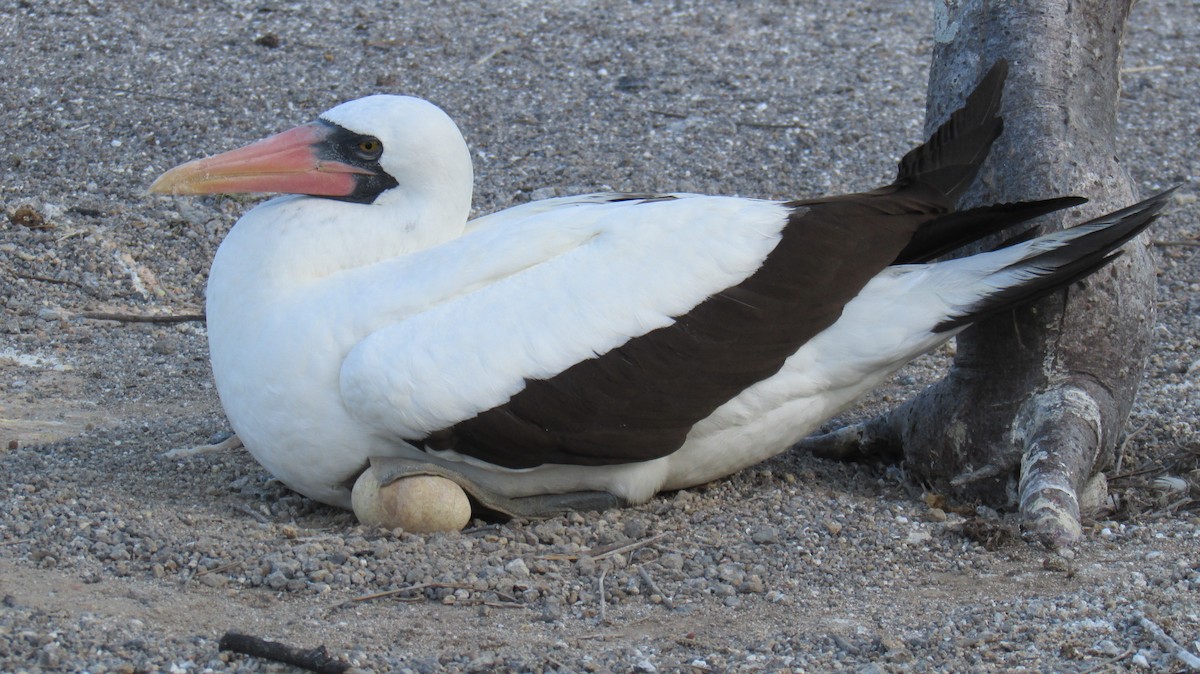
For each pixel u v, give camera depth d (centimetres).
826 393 1082
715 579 963
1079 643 868
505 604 909
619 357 999
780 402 1062
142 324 1490
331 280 1031
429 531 1010
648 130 1970
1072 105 1102
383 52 2117
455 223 1090
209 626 858
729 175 1869
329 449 1023
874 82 2170
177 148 1811
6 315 1473
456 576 939
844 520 1069
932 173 1071
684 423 1026
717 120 2008
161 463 1155
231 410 1045
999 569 994
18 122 1836
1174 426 1255
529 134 1934
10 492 1045
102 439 1205
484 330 986
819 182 1873
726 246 1023
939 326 1055
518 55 2155
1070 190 1085
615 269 1008
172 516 1015
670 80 2120
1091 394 1095
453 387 977
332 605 896
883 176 1897
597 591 934
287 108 1931
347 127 1071
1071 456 1057
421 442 1004
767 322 1025
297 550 956
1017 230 1106
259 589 917
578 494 1074
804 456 1248
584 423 1002
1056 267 1033
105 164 1764
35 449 1173
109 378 1369
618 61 2169
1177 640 866
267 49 2089
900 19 2450
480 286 1012
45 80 1938
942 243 1083
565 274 1005
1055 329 1098
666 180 1844
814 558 1005
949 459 1149
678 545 1009
